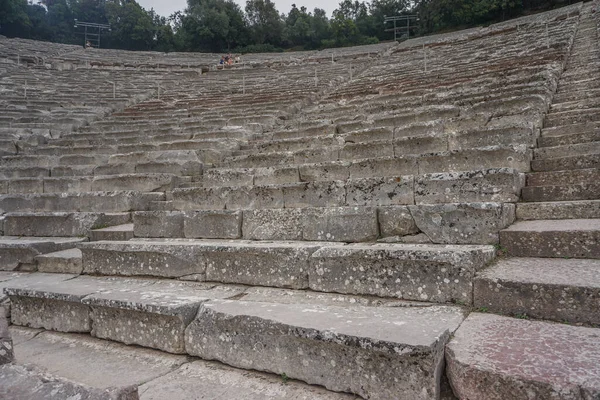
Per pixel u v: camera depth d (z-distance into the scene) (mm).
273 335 2877
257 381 2832
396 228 4602
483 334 2605
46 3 66562
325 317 2979
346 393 2584
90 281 4926
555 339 2469
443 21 46219
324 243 4785
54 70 28188
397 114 10039
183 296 3723
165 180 8445
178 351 3326
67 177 9219
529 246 3758
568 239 3580
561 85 9820
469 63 16984
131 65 33844
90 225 7043
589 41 15430
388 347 2375
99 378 3039
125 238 6504
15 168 10508
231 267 4348
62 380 2367
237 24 61875
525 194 5031
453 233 4211
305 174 7051
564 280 2883
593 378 1975
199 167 9461
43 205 8453
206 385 2844
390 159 6297
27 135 13117
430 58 22172
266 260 4137
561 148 5938
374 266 3539
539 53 13984
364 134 8664
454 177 4957
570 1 38031
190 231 5961
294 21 68625
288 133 10703
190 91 22641
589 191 4688
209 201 6770
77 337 3885
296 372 2781
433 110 8891
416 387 2330
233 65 34406
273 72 28719
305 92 17344
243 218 5609
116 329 3682
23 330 4199
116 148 11570
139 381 2955
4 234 7695
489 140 6551
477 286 3113
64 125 14406
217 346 3137
